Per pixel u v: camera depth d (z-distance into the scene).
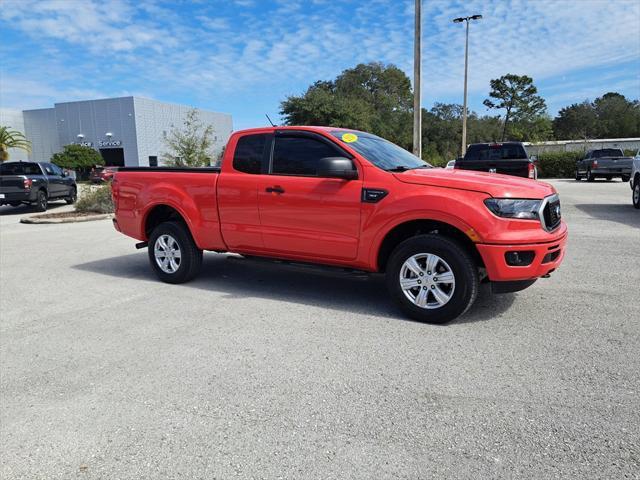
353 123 41.00
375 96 61.19
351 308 5.26
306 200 5.29
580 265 6.91
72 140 54.62
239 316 5.07
